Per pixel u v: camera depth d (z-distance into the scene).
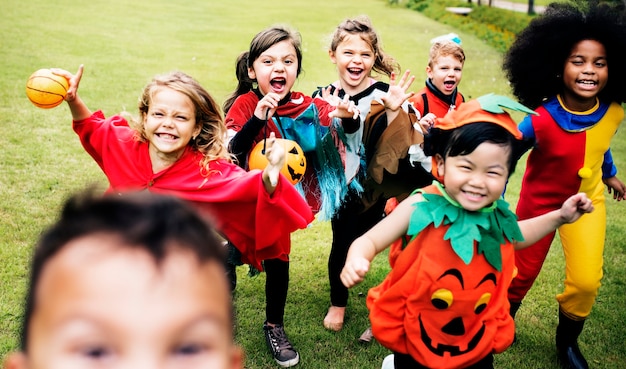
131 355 0.56
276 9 18.06
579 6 2.86
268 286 2.95
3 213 4.08
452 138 1.95
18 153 5.12
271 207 2.45
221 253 0.65
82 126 2.64
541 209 2.96
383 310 2.14
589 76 2.69
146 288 0.57
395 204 3.67
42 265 0.61
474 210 1.99
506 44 13.93
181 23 13.78
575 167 2.82
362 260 1.92
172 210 0.64
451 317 2.06
